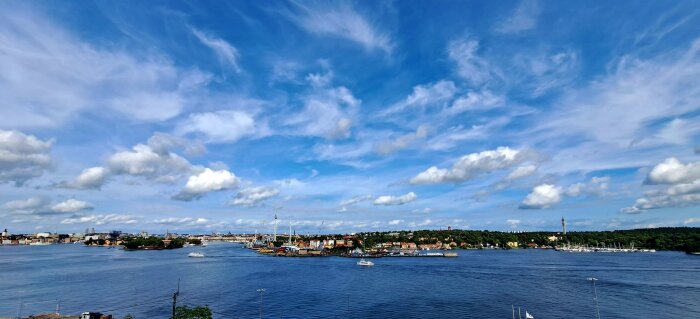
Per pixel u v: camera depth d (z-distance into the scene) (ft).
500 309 469.16
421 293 583.58
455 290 611.47
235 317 438.81
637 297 540.11
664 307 478.18
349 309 472.85
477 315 440.04
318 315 444.14
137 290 613.52
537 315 439.63
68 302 518.37
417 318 427.74
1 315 449.48
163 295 568.00
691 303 499.10
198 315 269.44
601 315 440.04
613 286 634.43
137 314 448.24
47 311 468.34
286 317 435.94
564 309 468.34
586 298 535.19
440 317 431.43
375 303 508.12
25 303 513.04
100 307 487.20
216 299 537.24
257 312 459.73
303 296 560.61
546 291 594.24
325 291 606.14
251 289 626.64
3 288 637.30
